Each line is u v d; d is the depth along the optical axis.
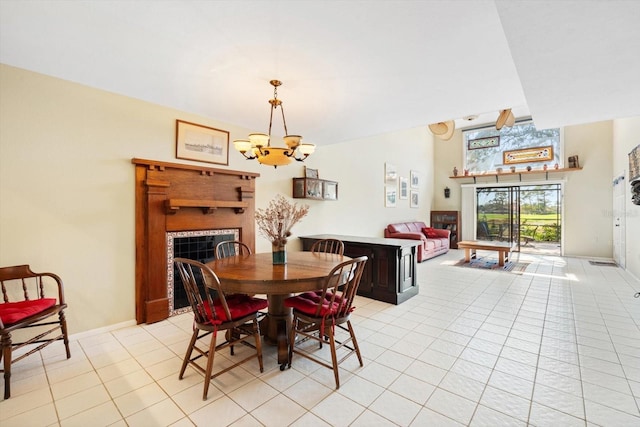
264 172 4.28
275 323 2.55
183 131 3.36
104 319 2.81
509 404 1.75
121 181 2.90
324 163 5.31
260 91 2.71
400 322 3.06
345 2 1.52
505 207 8.22
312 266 2.39
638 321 3.04
